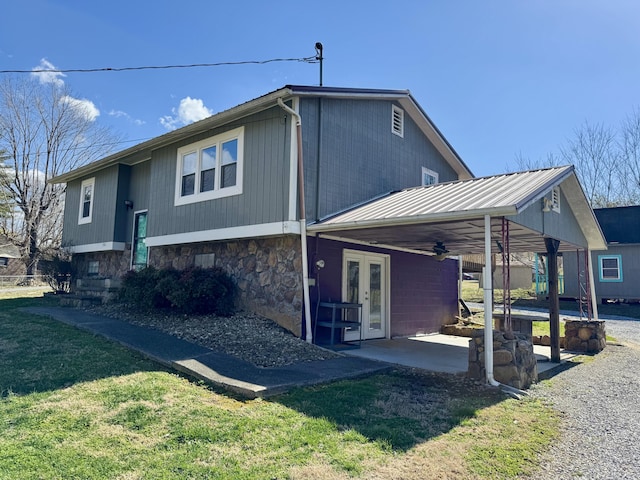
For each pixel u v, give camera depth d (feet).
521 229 23.43
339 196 29.71
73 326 26.17
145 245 40.78
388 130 35.58
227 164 31.24
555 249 27.37
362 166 32.19
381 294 34.40
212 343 22.97
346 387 17.58
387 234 27.78
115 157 42.04
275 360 21.07
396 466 10.84
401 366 22.26
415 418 14.33
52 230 88.43
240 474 10.00
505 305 20.42
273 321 28.04
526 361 20.40
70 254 49.32
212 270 30.68
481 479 10.52
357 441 12.14
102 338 23.15
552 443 13.14
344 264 30.40
